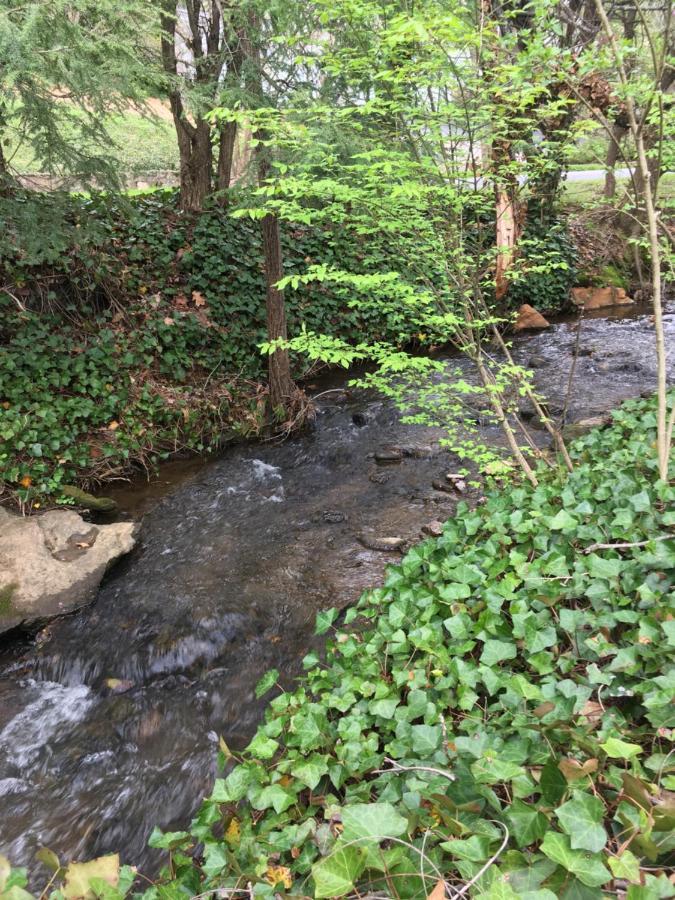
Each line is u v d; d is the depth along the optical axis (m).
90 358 6.75
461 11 2.92
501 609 2.58
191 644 3.94
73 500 5.62
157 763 3.16
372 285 3.54
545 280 11.57
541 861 1.36
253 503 5.83
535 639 2.23
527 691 1.92
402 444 6.73
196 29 7.25
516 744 1.78
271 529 5.30
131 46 4.65
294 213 3.44
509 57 3.12
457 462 6.16
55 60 4.27
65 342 6.72
